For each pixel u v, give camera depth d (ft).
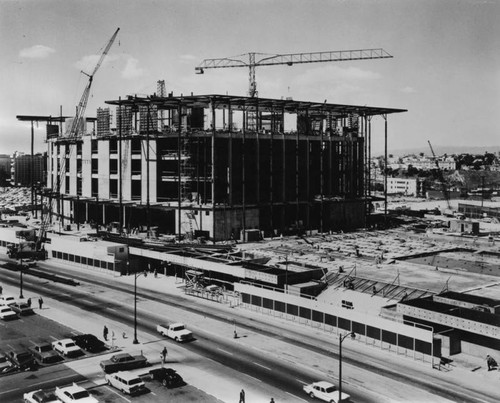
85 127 613.11
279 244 408.87
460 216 617.62
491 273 290.15
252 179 463.83
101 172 501.97
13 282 302.86
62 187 577.43
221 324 220.02
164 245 366.02
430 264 317.63
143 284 299.99
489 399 149.38
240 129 475.31
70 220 563.48
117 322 223.92
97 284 300.20
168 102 432.25
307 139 483.51
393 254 356.79
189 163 440.45
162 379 158.30
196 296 269.44
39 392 143.43
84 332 210.59
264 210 463.01
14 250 390.42
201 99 423.64
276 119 506.89
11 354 175.73
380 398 148.87
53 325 220.02
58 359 178.60
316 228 500.33
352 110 504.02
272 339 200.34
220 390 153.89
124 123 480.64
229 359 179.22
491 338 180.34
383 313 208.64
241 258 319.06
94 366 173.78
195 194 444.14
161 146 456.86
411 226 540.52
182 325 204.74
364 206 528.63
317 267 283.38
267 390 154.20
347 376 164.45
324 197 510.99
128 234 442.91
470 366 174.81
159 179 456.45
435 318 188.24
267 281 258.78
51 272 334.85
